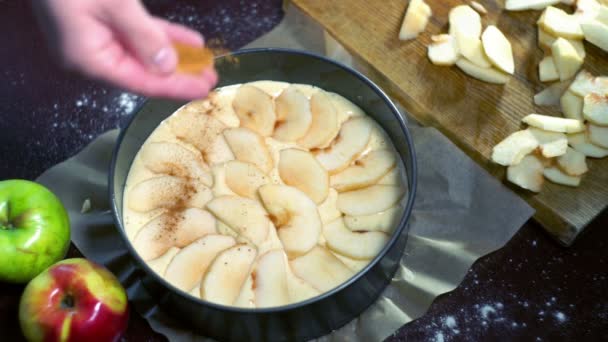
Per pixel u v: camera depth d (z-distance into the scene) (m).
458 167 0.85
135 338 0.79
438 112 0.88
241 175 0.81
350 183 0.81
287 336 0.77
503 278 0.81
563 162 0.84
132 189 0.82
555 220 0.82
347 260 0.77
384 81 0.91
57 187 0.86
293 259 0.77
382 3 0.96
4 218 0.79
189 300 0.71
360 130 0.84
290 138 0.84
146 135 0.85
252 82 0.88
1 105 0.93
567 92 0.88
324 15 0.95
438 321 0.79
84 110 0.92
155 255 0.78
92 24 0.69
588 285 0.80
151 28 0.70
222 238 0.78
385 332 0.78
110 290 0.76
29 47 0.96
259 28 0.97
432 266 0.81
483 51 0.90
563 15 0.92
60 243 0.80
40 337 0.75
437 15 0.94
